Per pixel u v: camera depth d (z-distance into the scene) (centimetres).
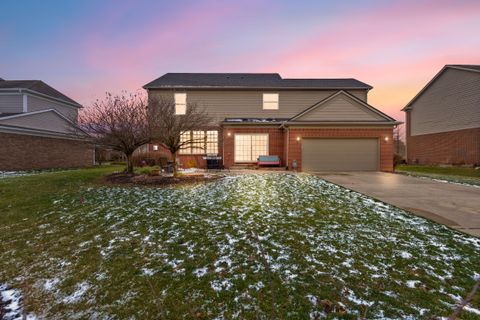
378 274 281
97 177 1031
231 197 647
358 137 1362
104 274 292
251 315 220
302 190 745
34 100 1656
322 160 1366
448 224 444
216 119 1708
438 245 356
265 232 404
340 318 215
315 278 274
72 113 1895
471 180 1040
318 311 223
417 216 492
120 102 1080
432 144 2012
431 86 2025
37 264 319
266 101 1742
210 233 403
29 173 1209
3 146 1322
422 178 1063
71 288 268
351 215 495
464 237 385
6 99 1594
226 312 225
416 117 2216
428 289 253
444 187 827
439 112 1934
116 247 361
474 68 1644
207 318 218
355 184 879
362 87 1738
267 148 1523
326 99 1382
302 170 1358
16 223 468
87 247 363
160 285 268
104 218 488
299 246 353
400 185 863
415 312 220
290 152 1368
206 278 279
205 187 796
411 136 2277
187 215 498
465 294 244
